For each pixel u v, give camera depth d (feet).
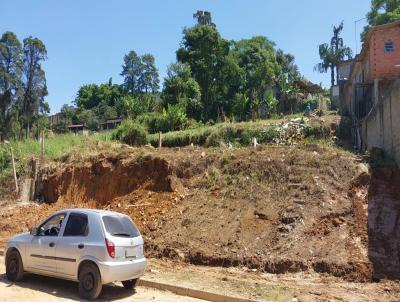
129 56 276.62
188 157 66.08
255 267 41.52
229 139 91.71
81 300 31.83
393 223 44.06
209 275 39.24
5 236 60.64
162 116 129.18
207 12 200.23
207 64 180.04
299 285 35.83
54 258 34.17
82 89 295.69
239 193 54.85
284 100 166.20
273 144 78.13
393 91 53.16
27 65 225.76
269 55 197.06
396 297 32.53
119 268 32.30
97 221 33.32
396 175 50.14
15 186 79.56
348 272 38.29
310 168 55.88
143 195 61.72
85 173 71.97
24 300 31.32
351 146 77.77
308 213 47.26
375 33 84.69
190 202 56.34
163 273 39.88
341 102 119.96
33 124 222.69
